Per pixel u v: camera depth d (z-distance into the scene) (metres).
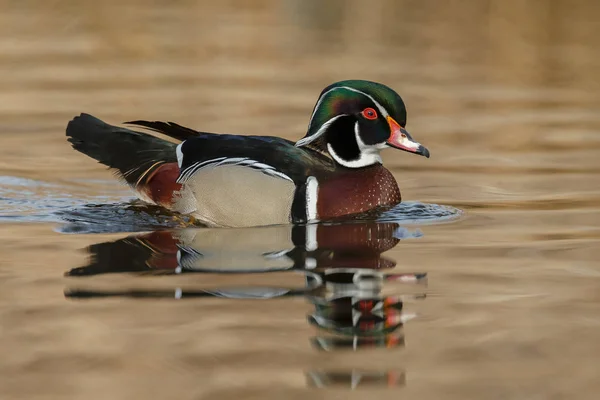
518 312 8.78
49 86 21.45
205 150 12.94
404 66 23.61
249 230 11.95
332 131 13.16
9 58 24.31
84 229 11.86
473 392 7.09
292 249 10.87
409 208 13.07
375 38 27.09
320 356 7.73
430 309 8.88
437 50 25.48
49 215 12.66
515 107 20.17
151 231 11.81
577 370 7.49
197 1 32.78
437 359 7.71
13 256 10.47
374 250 10.89
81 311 8.65
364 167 13.16
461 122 18.89
